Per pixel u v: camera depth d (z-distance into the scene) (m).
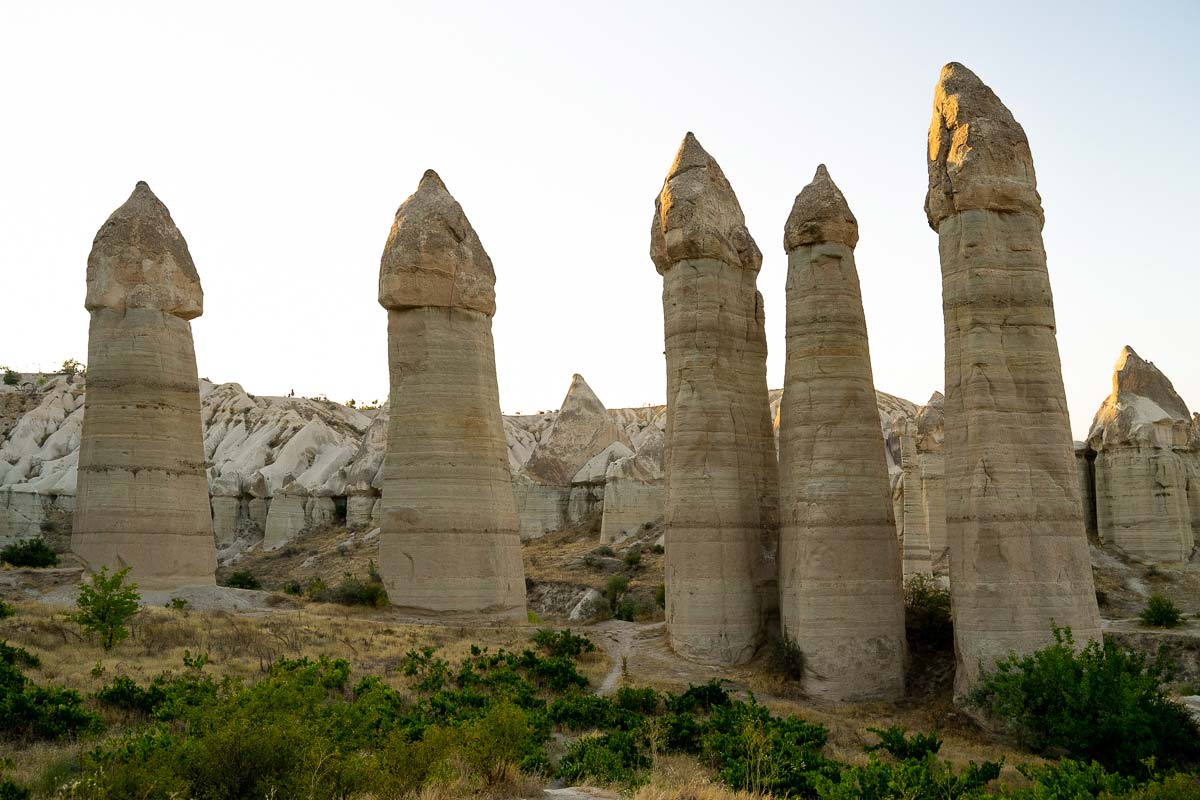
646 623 37.50
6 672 17.09
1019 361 24.78
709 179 31.55
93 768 11.72
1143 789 14.36
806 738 18.91
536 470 80.56
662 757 17.02
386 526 33.84
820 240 28.50
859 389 27.80
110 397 33.41
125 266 34.25
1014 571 23.66
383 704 17.89
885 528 27.23
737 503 29.55
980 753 21.38
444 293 34.72
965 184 25.41
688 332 30.42
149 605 30.64
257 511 79.31
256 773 11.43
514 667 25.00
